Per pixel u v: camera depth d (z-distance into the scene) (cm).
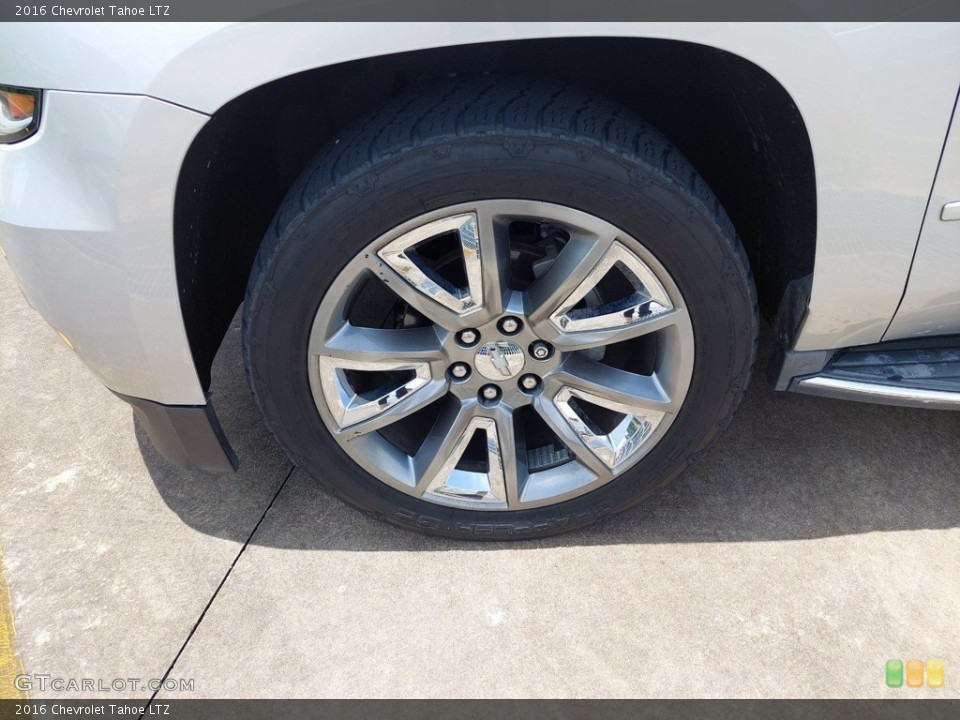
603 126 158
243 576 212
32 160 157
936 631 195
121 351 177
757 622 198
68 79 147
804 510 224
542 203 161
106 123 148
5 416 263
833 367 197
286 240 163
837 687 184
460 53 181
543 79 168
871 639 193
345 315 179
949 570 208
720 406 191
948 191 164
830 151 157
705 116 199
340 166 158
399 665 191
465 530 211
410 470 202
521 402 193
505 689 186
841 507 225
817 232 168
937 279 178
